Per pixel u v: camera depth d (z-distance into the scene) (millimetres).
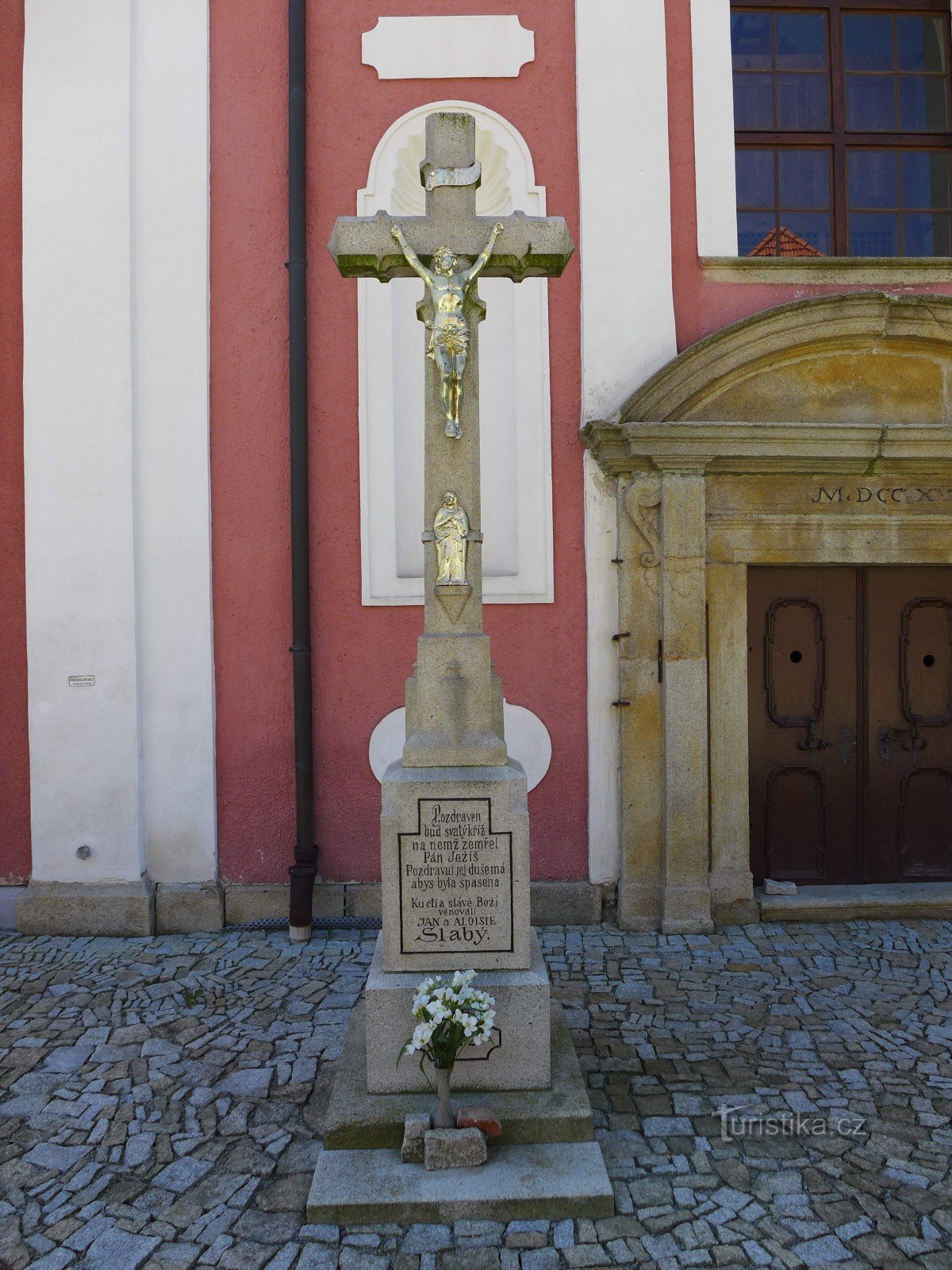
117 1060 3510
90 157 5125
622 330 5188
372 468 5184
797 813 5508
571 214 5246
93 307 5102
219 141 5223
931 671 5551
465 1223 2549
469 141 3172
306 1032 3738
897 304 4977
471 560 3133
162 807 5109
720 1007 3939
